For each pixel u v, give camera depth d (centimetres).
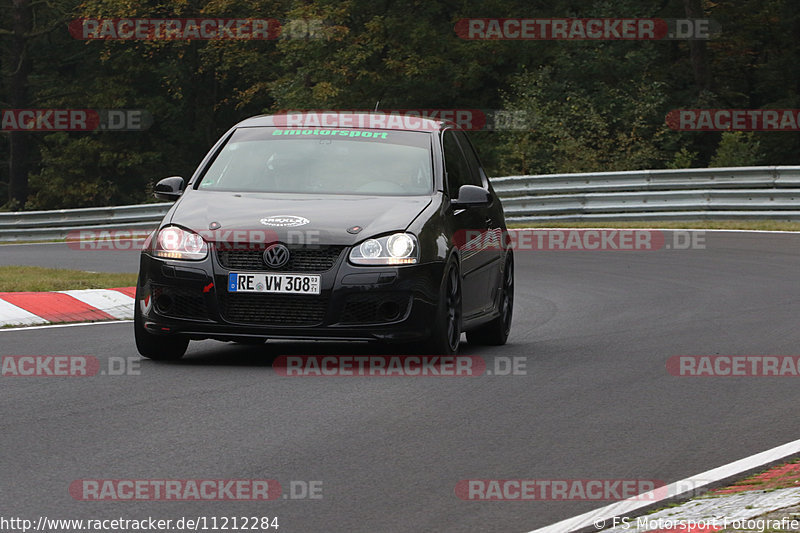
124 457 1948
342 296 2805
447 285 2961
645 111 11331
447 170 3244
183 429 2169
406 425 2234
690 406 2459
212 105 17188
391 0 13600
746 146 9962
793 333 3569
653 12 12594
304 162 3198
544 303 4631
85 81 17312
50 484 1775
